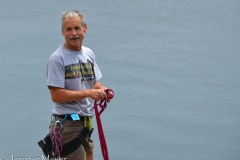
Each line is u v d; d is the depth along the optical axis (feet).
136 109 123.24
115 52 143.84
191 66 143.64
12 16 152.87
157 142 112.57
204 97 131.44
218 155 109.29
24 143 105.81
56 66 53.26
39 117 114.01
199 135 116.78
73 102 54.54
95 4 167.12
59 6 161.79
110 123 117.29
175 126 119.14
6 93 120.78
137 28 158.40
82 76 54.70
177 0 180.96
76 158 55.36
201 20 169.78
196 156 109.29
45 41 141.18
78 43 53.57
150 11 169.27
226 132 118.01
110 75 134.10
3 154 101.60
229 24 169.17
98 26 155.12
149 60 143.02
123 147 109.91
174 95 130.62
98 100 54.19
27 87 123.03
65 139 54.95
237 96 132.98
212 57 149.28
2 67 129.29
